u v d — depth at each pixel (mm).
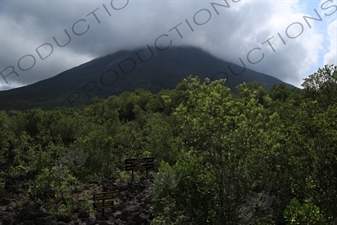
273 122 6770
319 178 7504
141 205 9922
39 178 11570
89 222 8492
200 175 6672
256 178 6777
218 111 6375
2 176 15328
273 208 8492
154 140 18375
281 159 8109
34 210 9195
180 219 6191
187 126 6715
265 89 39062
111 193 9711
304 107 9859
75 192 12867
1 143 19016
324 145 7656
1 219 8977
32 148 21234
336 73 11820
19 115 29188
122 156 20578
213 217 6387
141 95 54031
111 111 45219
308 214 5797
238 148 6199
